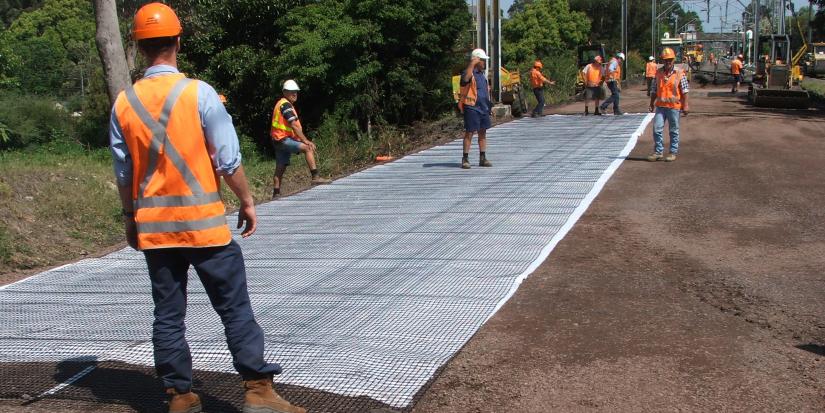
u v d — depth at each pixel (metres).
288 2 24.92
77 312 5.52
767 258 6.62
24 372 4.32
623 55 40.00
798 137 14.54
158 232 3.40
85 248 9.05
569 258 6.66
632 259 6.61
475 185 10.41
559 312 5.15
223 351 4.51
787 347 4.47
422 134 20.52
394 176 11.70
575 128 16.25
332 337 4.69
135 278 6.58
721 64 52.78
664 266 6.39
